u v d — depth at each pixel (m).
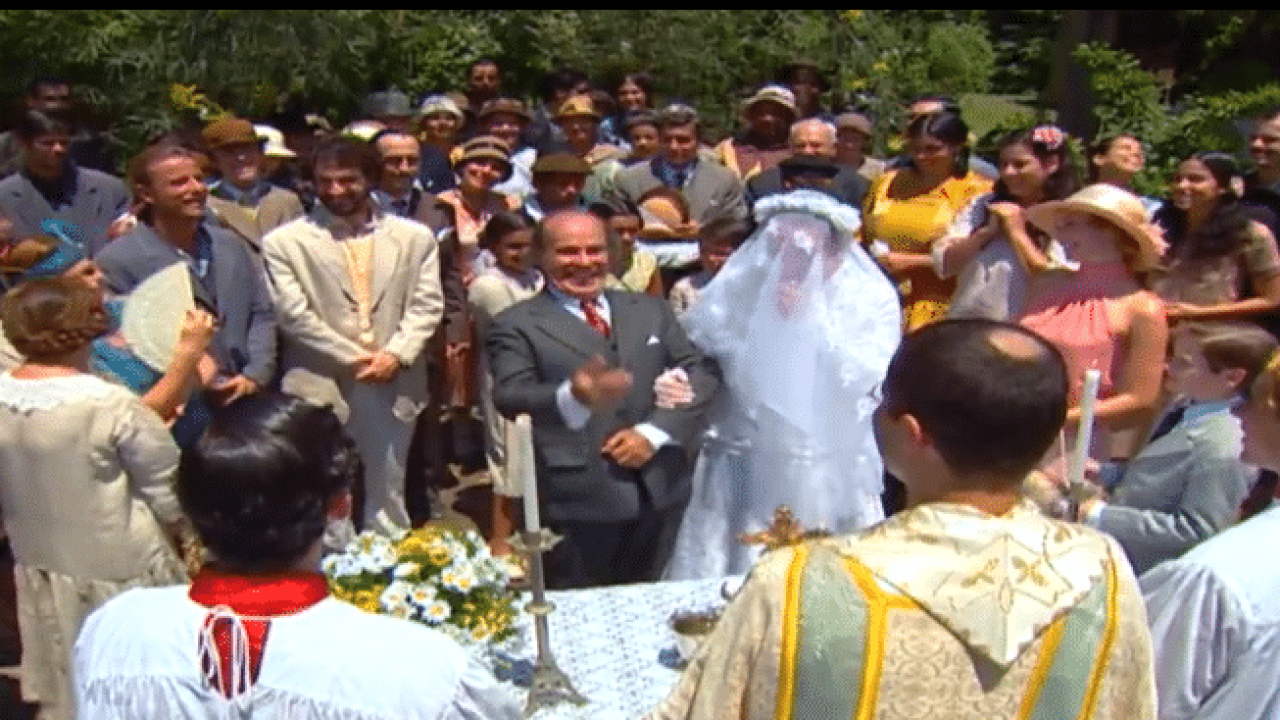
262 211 5.89
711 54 11.57
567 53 11.36
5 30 9.28
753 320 3.82
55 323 3.32
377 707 1.79
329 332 5.00
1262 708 2.07
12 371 3.44
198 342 4.08
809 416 3.81
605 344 3.81
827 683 1.65
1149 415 3.88
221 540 1.81
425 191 6.87
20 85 9.35
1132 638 1.70
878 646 1.64
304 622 1.82
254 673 1.79
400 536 2.99
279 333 5.14
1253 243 4.83
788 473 3.86
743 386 3.86
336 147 5.02
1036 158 4.80
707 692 1.72
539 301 3.88
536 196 6.56
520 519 5.11
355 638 1.82
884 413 1.77
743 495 3.95
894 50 12.41
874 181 5.79
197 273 4.70
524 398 3.70
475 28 11.09
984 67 12.97
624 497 3.76
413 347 5.14
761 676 1.69
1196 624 2.08
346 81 10.35
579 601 3.29
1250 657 2.06
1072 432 3.76
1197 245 4.94
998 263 4.58
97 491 3.36
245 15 9.70
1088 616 1.67
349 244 5.09
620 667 2.95
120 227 5.19
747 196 7.11
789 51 11.88
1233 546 2.11
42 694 3.55
